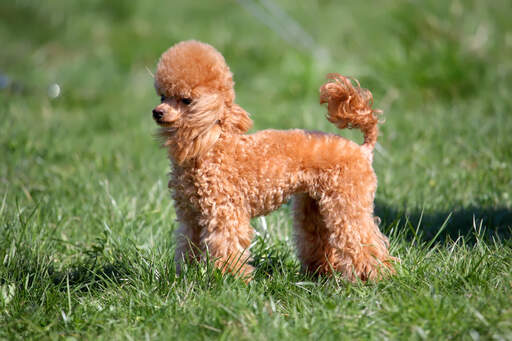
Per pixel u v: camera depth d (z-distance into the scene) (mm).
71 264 4996
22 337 3838
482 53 9984
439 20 10797
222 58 4152
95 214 5816
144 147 8141
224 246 4141
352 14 13766
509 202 5727
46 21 14211
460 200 5801
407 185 6402
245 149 4176
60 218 5699
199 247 4434
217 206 4125
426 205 5746
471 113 8383
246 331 3633
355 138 7785
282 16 12195
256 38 12883
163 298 4219
